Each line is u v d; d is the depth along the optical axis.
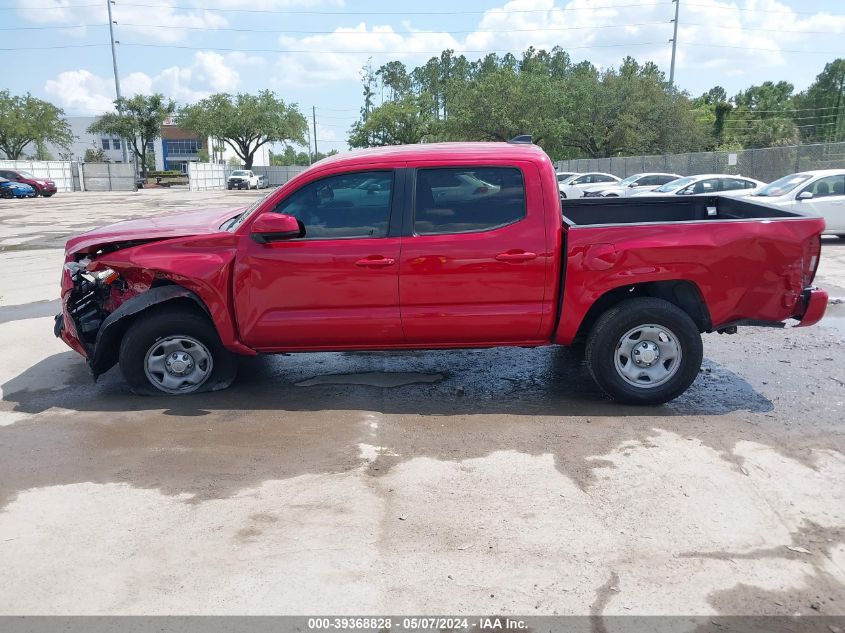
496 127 44.47
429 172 5.05
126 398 5.53
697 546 3.38
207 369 5.55
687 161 29.50
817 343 7.02
